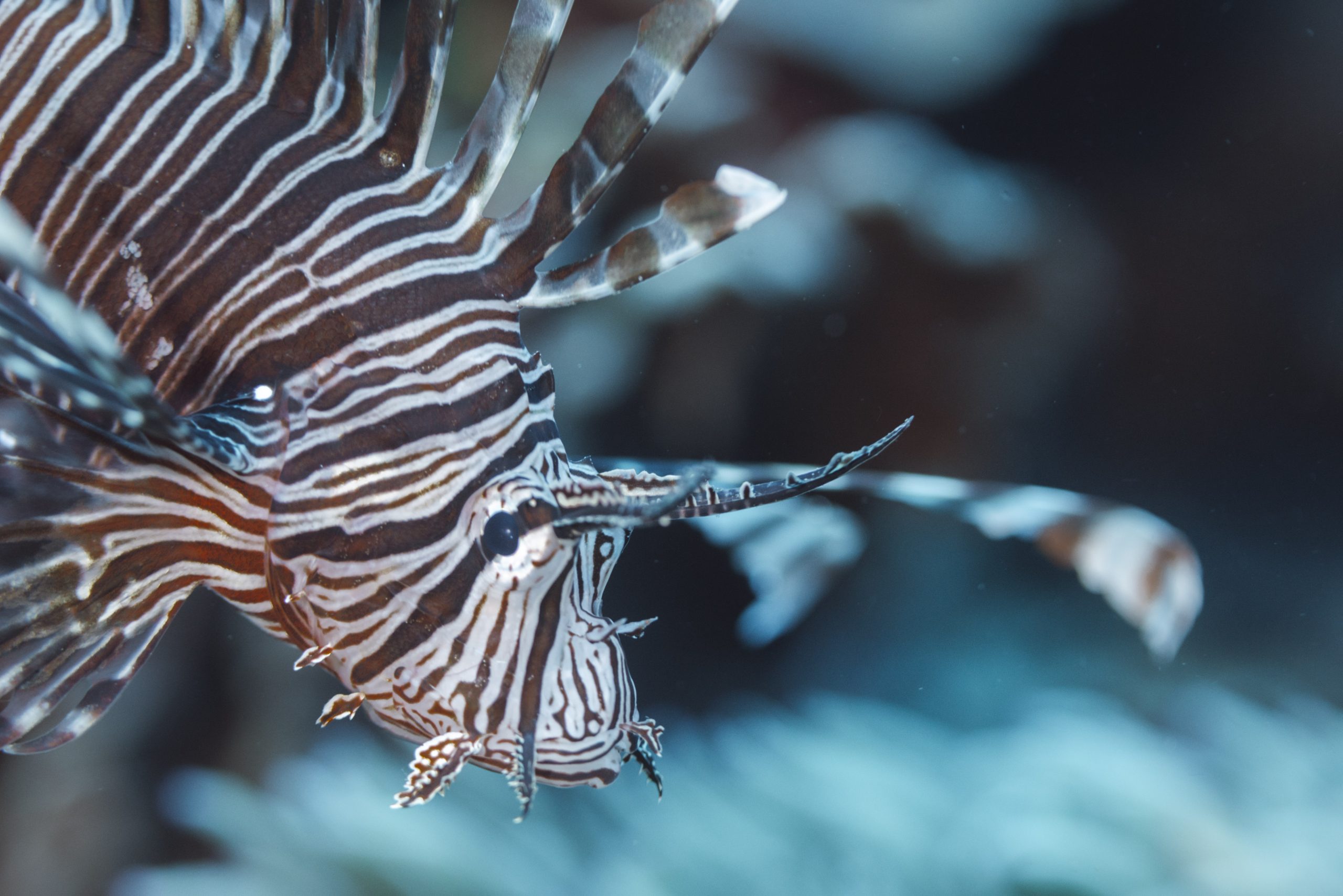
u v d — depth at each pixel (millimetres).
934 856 1163
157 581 521
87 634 522
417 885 1055
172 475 511
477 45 1312
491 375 510
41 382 486
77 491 513
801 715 1571
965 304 1441
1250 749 1441
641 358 1371
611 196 1331
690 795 1262
